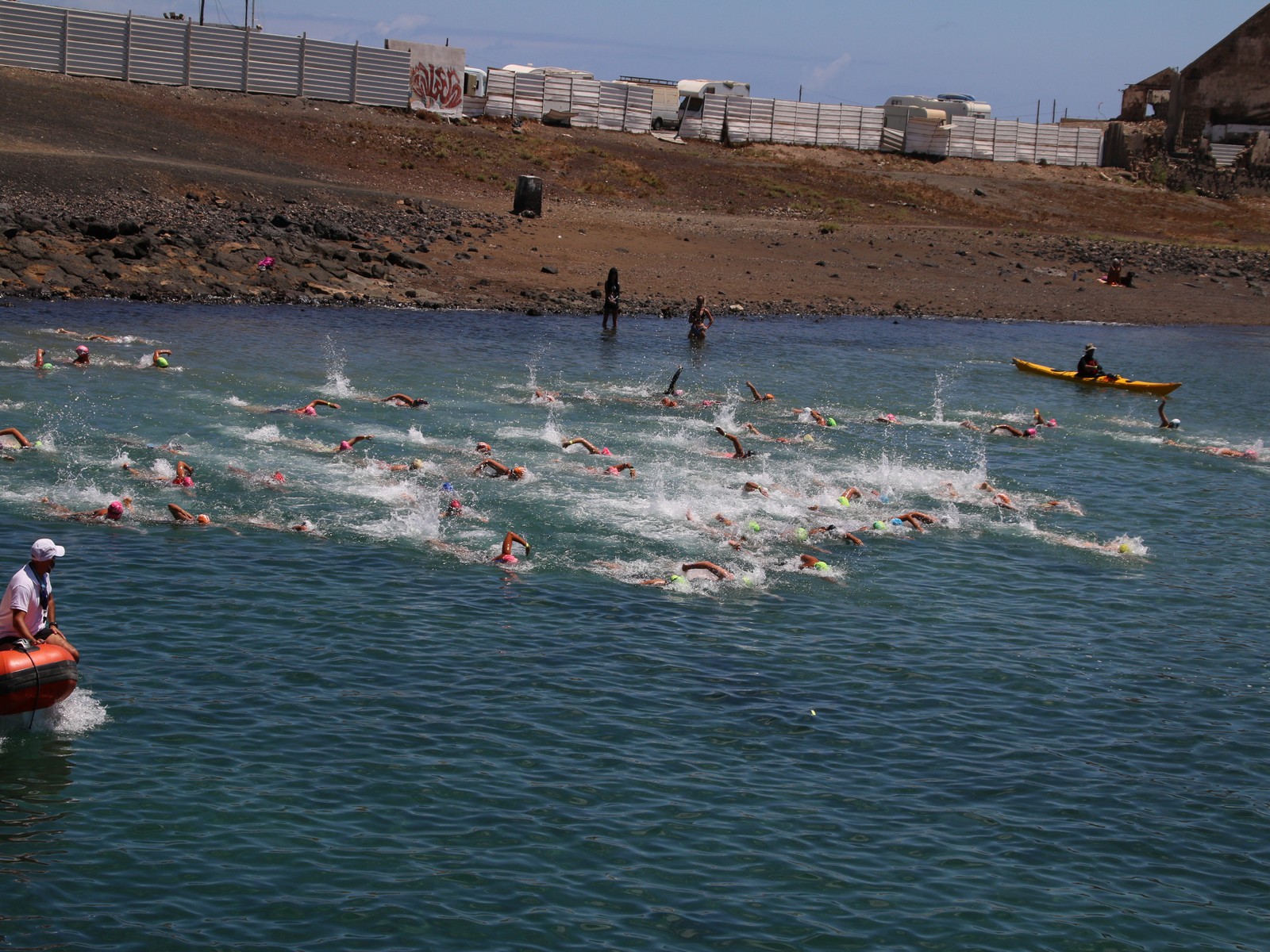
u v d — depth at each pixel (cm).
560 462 2262
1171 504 2242
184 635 1404
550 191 5719
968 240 6019
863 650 1493
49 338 2969
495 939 902
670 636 1502
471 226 4850
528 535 1847
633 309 4197
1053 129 8062
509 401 2762
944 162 7800
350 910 927
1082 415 3033
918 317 4662
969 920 959
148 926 898
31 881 945
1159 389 3400
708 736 1244
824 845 1055
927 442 2648
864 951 915
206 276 3816
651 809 1095
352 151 5484
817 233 5766
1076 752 1255
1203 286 5700
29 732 1166
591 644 1461
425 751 1173
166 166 4550
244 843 1006
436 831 1038
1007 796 1159
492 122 6556
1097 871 1039
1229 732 1317
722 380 3206
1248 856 1075
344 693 1286
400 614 1513
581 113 6962
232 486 1981
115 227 3866
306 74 5959
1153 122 8825
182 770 1116
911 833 1084
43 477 1952
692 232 5422
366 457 2189
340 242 4319
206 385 2656
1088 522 2097
